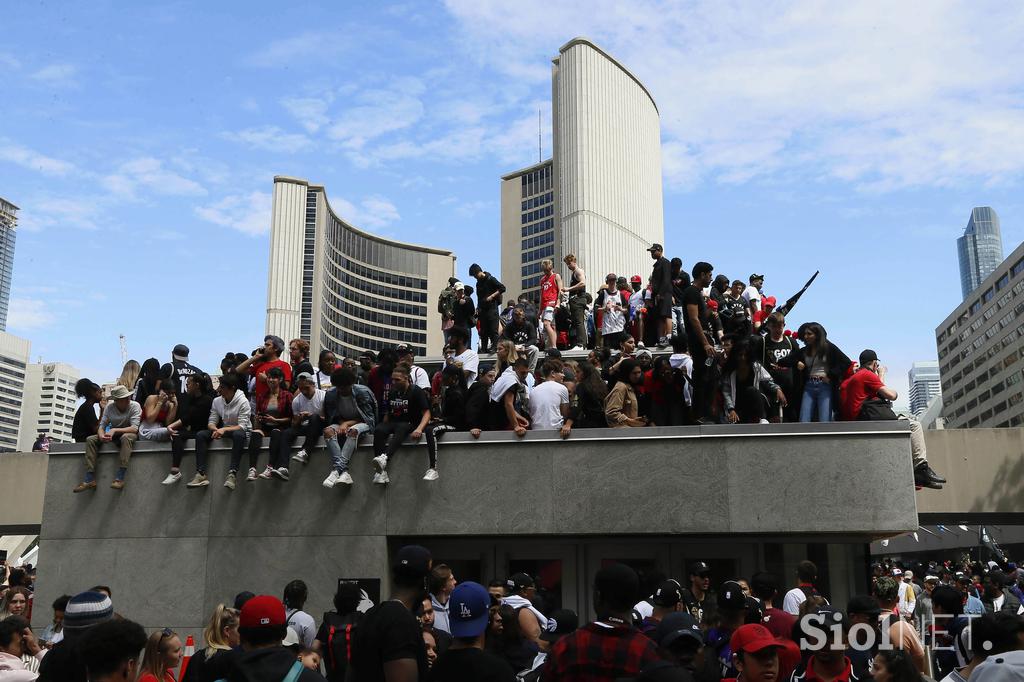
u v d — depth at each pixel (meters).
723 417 11.88
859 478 10.93
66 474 13.54
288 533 12.38
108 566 12.96
